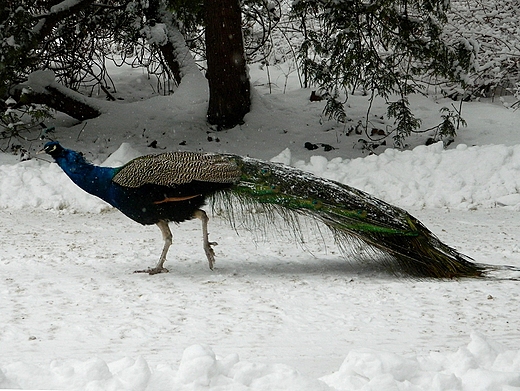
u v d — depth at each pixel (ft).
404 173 49.62
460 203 45.88
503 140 61.77
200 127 65.31
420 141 63.62
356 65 62.08
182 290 26.09
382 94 63.98
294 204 27.81
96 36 70.74
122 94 77.25
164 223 29.07
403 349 19.42
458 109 68.95
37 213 44.01
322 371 17.35
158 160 28.27
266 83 79.66
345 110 69.31
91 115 66.44
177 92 69.41
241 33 65.77
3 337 20.68
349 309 23.58
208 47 65.10
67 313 23.08
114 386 14.11
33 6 62.23
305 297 25.11
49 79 65.10
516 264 30.09
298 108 69.31
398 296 25.13
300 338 20.57
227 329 21.42
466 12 75.72
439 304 24.09
